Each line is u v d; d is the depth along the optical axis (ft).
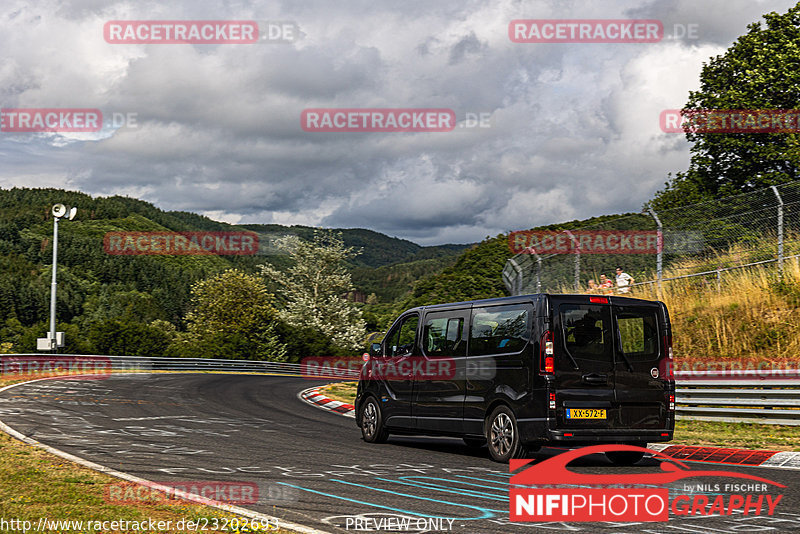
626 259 70.13
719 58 109.60
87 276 488.44
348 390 82.33
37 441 35.32
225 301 245.45
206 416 51.06
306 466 30.42
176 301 464.65
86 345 177.27
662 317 34.12
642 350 33.30
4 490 22.99
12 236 518.37
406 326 40.47
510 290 81.30
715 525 20.52
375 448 37.73
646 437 32.65
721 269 62.80
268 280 248.52
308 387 92.79
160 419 47.62
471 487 26.17
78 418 46.03
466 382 35.45
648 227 68.18
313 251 242.99
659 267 65.92
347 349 234.17
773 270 59.77
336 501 23.29
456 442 42.75
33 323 442.91
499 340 34.17
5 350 191.83
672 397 33.58
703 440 39.01
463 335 36.32
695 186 109.40
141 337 181.68
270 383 98.73
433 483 26.94
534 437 31.53
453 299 137.80
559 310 32.24
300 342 228.02
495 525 20.40
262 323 235.81
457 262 155.84
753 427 43.50
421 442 42.14
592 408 31.89
